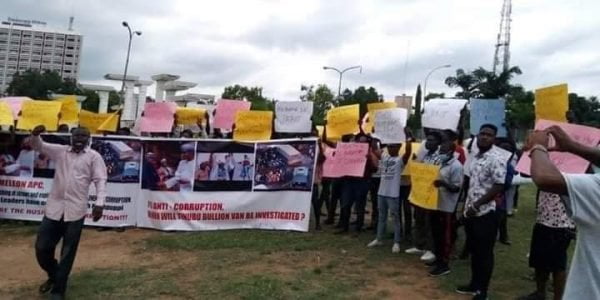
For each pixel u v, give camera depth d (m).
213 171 9.92
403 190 9.30
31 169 10.09
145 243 8.78
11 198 10.15
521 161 5.56
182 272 7.16
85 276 6.89
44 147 6.01
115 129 10.91
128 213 9.92
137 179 9.93
